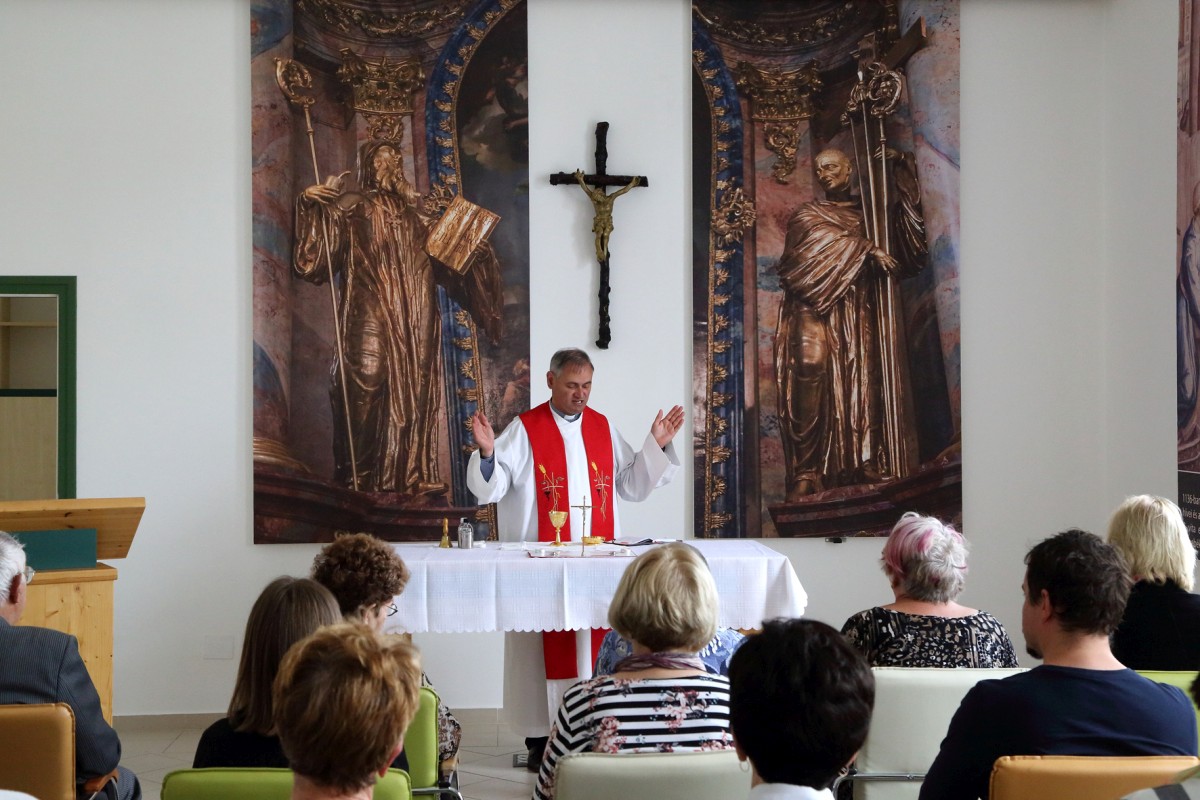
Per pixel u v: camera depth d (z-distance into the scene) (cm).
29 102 564
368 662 141
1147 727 194
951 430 587
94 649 376
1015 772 177
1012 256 596
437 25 579
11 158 563
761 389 585
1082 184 596
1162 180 539
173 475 568
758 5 588
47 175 564
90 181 567
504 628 408
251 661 201
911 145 589
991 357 595
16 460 648
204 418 570
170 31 571
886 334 587
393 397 574
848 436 586
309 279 570
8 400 648
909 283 588
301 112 572
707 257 585
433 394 575
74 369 564
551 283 584
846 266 587
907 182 588
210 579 568
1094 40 596
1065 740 194
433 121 578
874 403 587
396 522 572
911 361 588
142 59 570
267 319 568
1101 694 196
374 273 574
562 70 586
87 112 567
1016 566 593
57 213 565
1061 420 595
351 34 575
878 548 591
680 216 589
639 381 586
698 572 212
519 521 487
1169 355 535
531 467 485
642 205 587
